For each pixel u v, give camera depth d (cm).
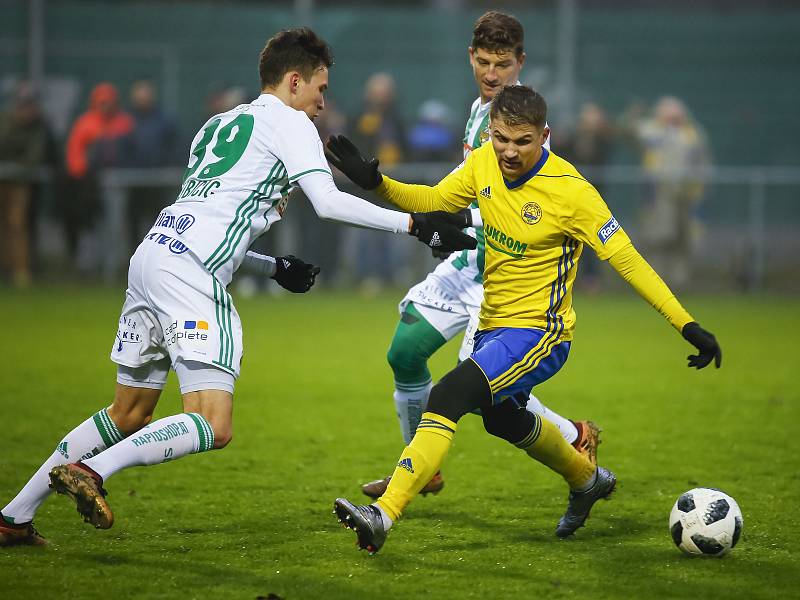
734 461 2402
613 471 2308
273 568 1619
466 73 7138
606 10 8688
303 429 2716
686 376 3541
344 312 5128
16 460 2330
